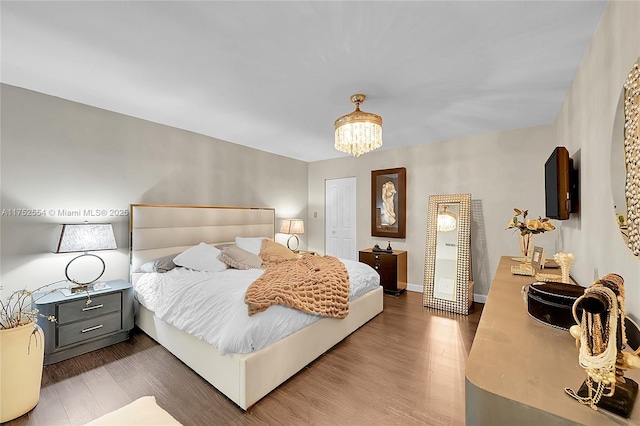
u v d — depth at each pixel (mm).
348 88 2391
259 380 1814
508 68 2051
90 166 2803
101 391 1921
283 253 3561
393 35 1675
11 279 2361
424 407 1769
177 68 2084
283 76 2188
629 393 702
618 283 752
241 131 3672
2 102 2322
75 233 2453
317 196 5562
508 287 1818
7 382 1652
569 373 848
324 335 2414
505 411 750
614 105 1314
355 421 1657
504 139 3615
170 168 3451
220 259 3145
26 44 1803
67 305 2299
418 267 4352
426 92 2459
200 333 2021
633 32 1116
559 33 1643
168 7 1459
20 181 2408
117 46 1819
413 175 4395
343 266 2953
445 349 2520
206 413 1719
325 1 1408
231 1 1412
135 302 2906
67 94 2549
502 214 3641
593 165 1662
